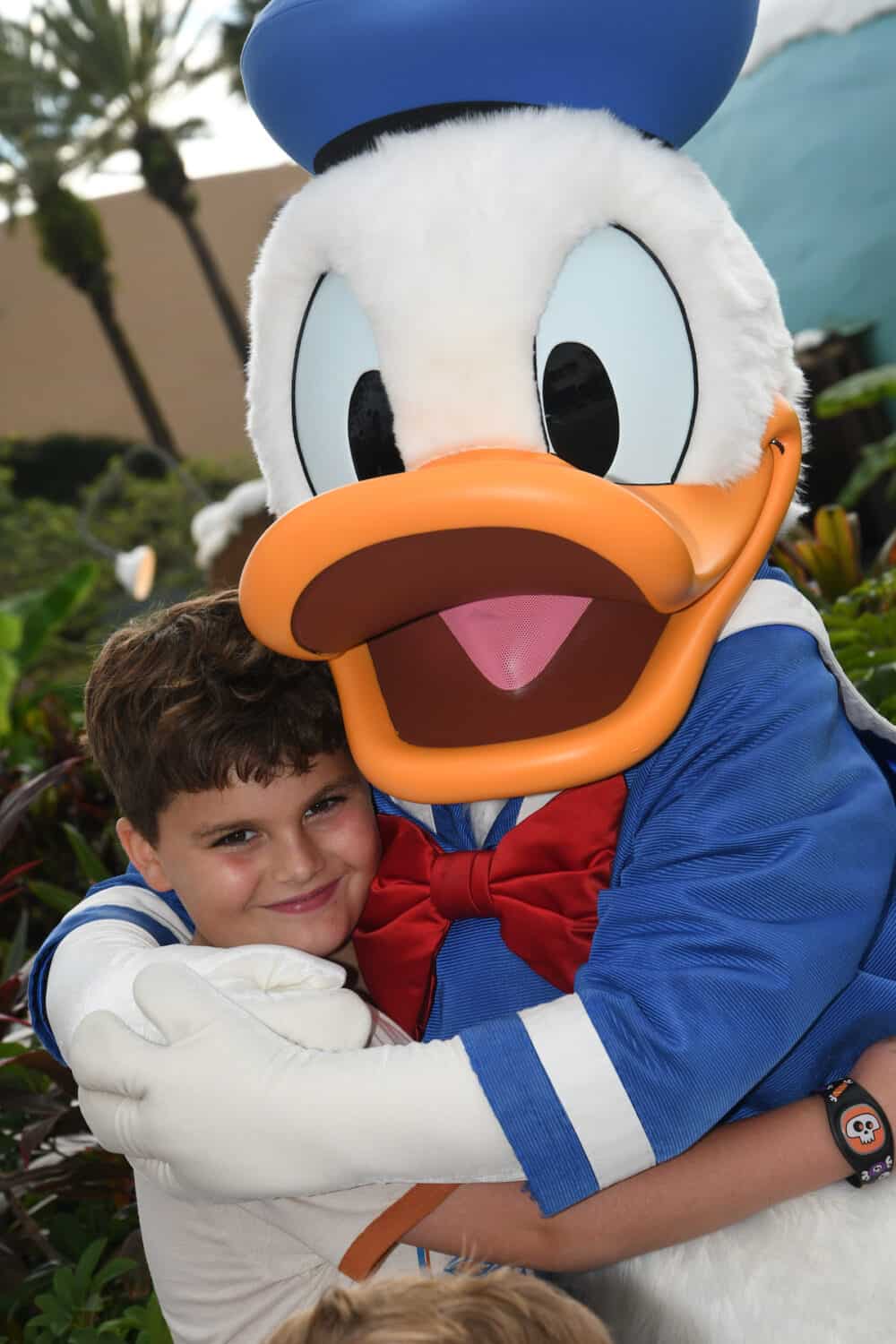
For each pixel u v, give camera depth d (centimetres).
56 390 2119
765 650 119
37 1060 180
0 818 218
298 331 125
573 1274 119
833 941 109
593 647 114
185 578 1705
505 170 111
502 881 122
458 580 109
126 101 1780
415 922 125
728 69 120
